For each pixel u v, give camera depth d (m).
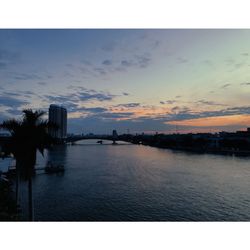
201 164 119.00
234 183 72.94
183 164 119.75
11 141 27.52
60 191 61.16
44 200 52.12
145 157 159.25
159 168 105.69
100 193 59.56
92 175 87.50
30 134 27.22
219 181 76.06
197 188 66.06
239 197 56.31
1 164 83.75
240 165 114.25
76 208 46.78
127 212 44.69
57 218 40.66
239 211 46.03
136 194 58.75
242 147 191.75
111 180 77.56
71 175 87.25
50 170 92.31
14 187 64.19
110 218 41.06
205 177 83.31
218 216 43.19
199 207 48.56
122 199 53.84
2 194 30.88
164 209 46.88
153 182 74.38
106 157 161.50
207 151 198.62
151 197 56.09
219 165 114.50
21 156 28.05
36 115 28.17
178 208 47.56
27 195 55.62
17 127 27.38
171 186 68.56
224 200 53.72
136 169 103.06
